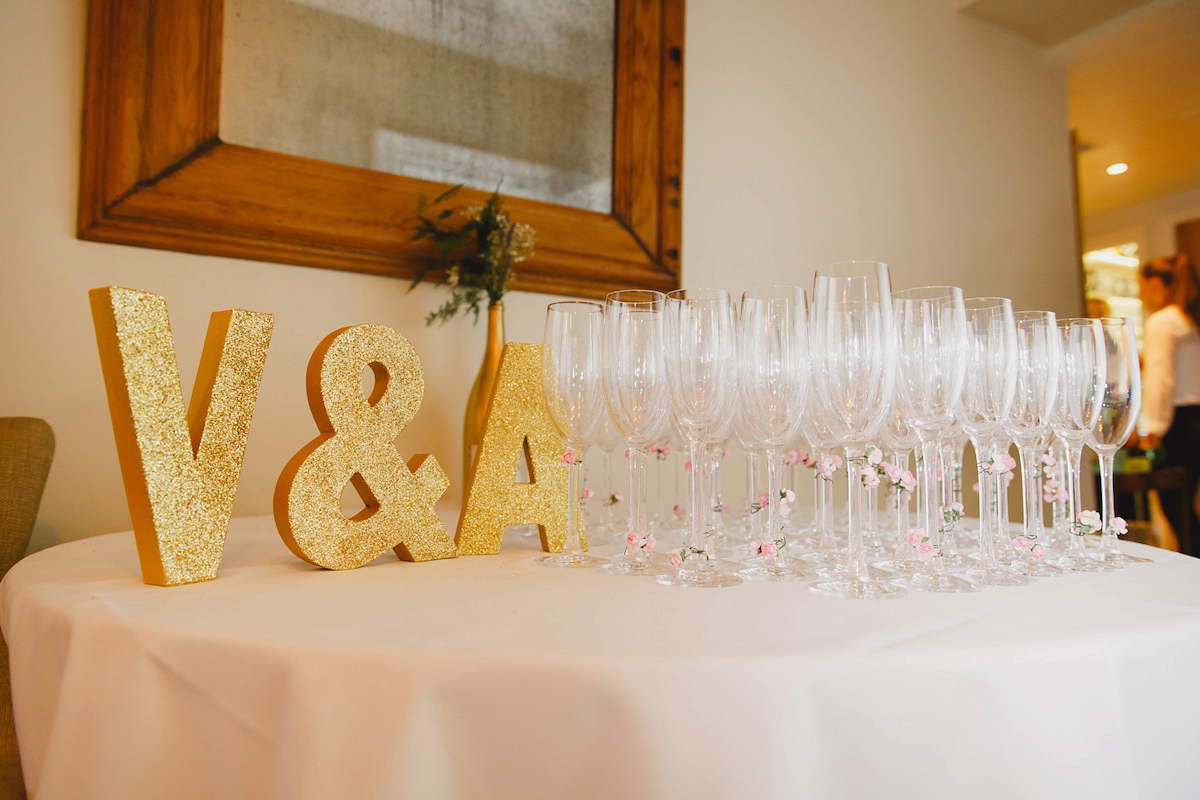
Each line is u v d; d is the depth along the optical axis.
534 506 1.01
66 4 1.54
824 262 2.61
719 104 2.42
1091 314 5.48
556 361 0.91
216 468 0.78
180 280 1.60
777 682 0.48
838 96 2.69
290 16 1.72
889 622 0.58
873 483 0.90
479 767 0.48
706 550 0.84
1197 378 4.29
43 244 1.50
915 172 2.88
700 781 0.47
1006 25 3.18
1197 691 0.58
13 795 0.77
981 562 0.81
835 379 0.74
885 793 0.48
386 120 1.82
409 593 0.70
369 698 0.48
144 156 1.55
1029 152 3.25
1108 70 3.48
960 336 0.76
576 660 0.48
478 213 1.72
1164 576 0.81
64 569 0.82
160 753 0.53
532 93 2.01
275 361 1.69
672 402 0.81
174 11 1.59
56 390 1.50
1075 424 0.94
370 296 1.79
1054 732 0.50
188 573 0.74
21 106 1.50
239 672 0.52
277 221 1.67
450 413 1.87
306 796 0.47
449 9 1.91
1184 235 5.30
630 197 2.13
